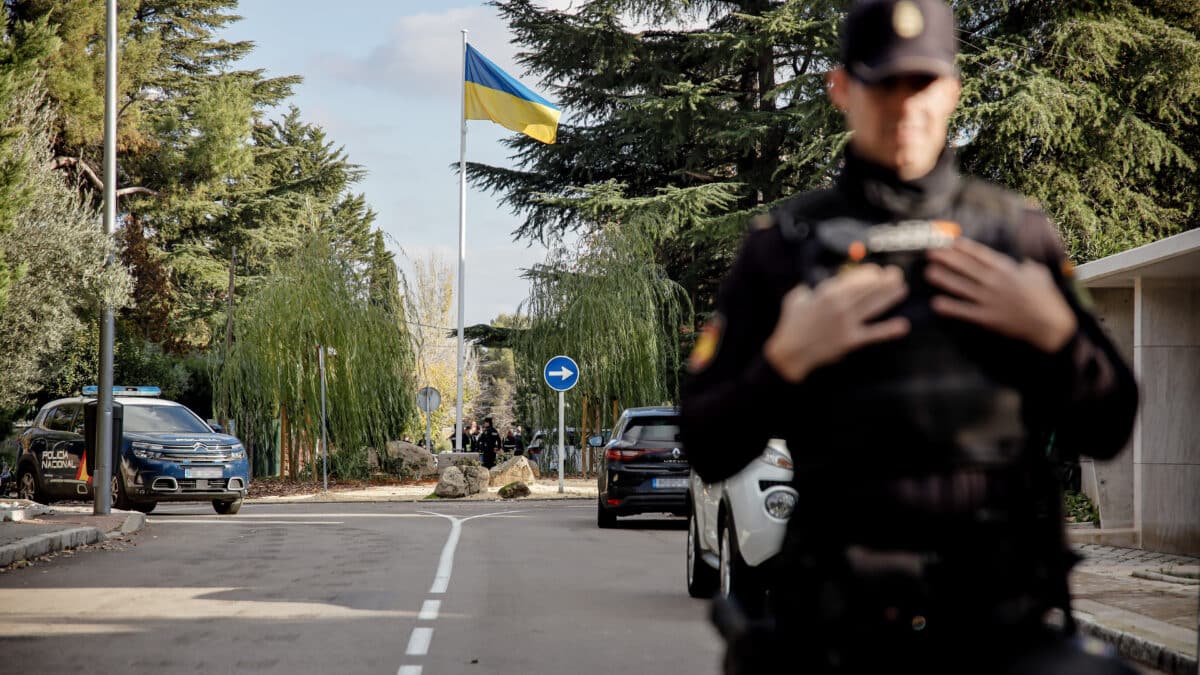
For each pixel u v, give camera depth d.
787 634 2.26
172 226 51.22
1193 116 30.72
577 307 34.62
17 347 18.59
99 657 8.16
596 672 7.71
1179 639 7.98
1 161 14.57
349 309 33.84
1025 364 2.10
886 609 2.11
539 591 11.62
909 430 2.08
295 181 54.41
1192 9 31.50
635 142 37.69
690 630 9.34
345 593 11.42
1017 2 30.84
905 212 2.20
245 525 20.28
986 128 28.09
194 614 10.08
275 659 8.11
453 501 28.41
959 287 2.06
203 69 54.06
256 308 33.94
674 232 35.59
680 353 37.25
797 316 2.09
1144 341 14.84
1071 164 29.23
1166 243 13.25
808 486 2.21
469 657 8.20
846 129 30.69
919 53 2.12
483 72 37.03
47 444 24.91
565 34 35.81
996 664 2.13
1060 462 2.21
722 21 37.00
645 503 18.52
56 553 15.08
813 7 32.66
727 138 34.62
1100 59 28.61
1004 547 2.11
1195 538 14.42
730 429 2.17
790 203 2.31
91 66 44.03
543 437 36.38
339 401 33.78
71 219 19.48
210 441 23.38
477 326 37.91
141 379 39.94
